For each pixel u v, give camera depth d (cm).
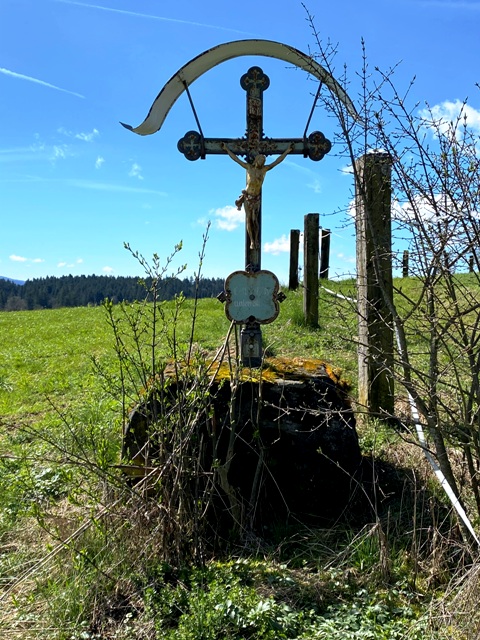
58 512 447
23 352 1220
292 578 347
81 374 928
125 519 370
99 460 379
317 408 425
